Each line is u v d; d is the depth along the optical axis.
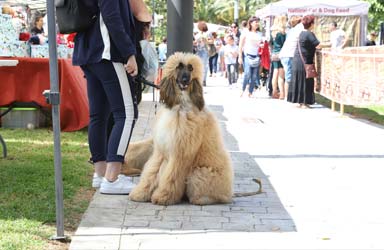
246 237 4.21
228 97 15.53
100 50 4.96
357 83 11.17
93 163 5.98
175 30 6.46
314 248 4.03
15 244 3.79
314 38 12.85
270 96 15.84
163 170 4.99
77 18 4.91
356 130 9.85
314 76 13.05
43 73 8.63
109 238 4.11
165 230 4.32
